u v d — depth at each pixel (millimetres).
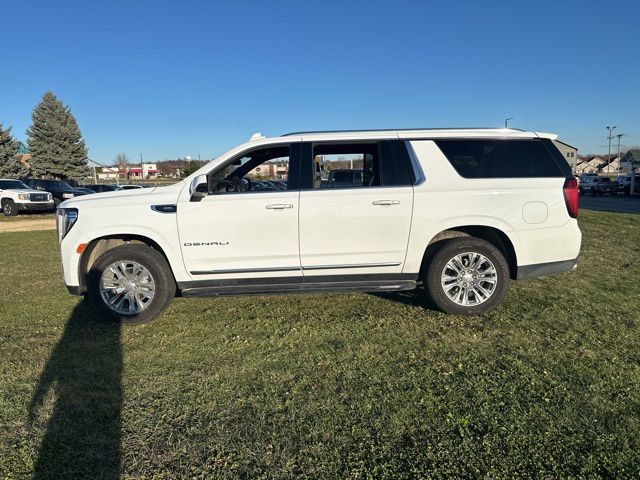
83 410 2941
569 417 2758
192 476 2338
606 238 9820
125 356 3764
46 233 13273
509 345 3840
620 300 5000
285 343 3975
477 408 2883
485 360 3562
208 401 3035
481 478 2273
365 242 4484
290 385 3229
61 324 4566
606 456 2410
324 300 5230
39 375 3436
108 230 4441
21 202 21203
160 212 4445
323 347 3873
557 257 4617
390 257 4531
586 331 4105
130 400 3061
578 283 5758
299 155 4582
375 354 3715
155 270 4480
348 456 2463
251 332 4250
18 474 2363
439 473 2316
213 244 4453
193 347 3924
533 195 4523
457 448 2504
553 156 4652
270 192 4492
